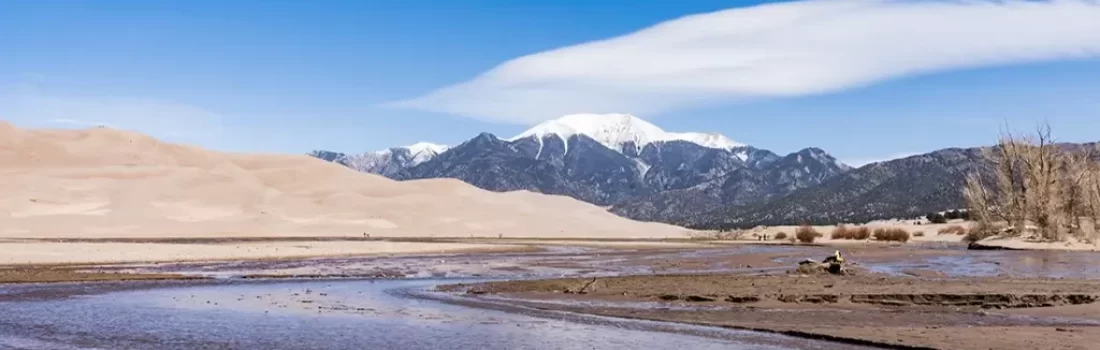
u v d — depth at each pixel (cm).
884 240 11500
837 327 2402
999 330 2327
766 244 10206
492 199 15600
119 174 13275
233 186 13525
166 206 12056
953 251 7650
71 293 3369
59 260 5056
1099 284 3566
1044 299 2995
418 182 15988
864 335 2228
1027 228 8925
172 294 3384
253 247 6762
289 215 12450
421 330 2397
